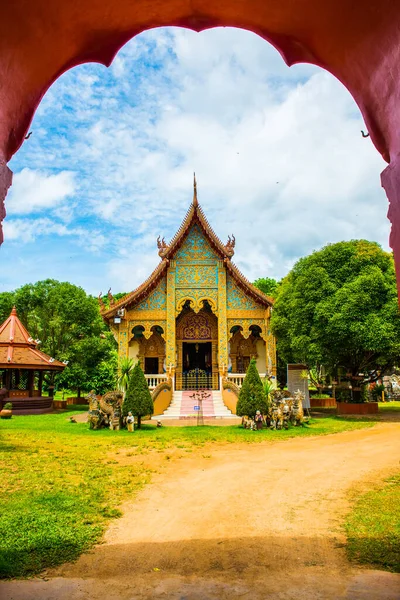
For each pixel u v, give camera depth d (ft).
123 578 15.70
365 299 67.77
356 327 67.05
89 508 24.18
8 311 121.90
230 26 15.67
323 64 15.70
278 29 15.20
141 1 14.12
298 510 23.86
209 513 23.52
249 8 14.62
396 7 11.32
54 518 22.15
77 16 13.79
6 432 57.41
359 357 78.59
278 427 60.90
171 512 23.70
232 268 91.61
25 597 14.03
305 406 74.23
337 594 14.03
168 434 56.59
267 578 15.55
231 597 14.07
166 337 89.61
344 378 97.25
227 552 18.16
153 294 92.38
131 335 90.99
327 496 26.63
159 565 16.90
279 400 63.00
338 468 34.83
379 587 14.44
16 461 37.27
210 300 91.71
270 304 90.27
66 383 108.06
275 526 21.33
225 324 90.74
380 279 69.92
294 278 83.05
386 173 13.48
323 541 19.19
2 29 11.82
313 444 47.78
